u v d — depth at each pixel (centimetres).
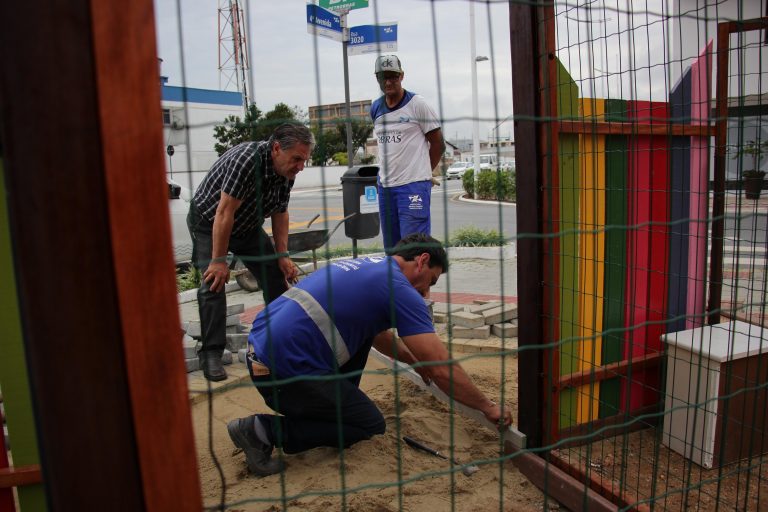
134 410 110
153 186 106
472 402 271
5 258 179
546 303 254
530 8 231
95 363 107
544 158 240
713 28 329
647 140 299
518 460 268
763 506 253
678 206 318
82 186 102
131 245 105
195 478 117
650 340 319
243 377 384
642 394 317
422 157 457
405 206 460
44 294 102
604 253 291
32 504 192
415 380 371
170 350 111
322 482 257
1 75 96
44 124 99
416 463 273
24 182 99
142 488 113
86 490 109
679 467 282
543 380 258
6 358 183
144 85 103
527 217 250
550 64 232
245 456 284
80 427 107
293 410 261
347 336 257
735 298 287
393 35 427
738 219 256
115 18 100
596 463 280
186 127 121
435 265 272
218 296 361
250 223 367
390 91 436
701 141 321
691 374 287
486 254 854
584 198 278
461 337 441
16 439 188
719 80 312
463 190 2041
